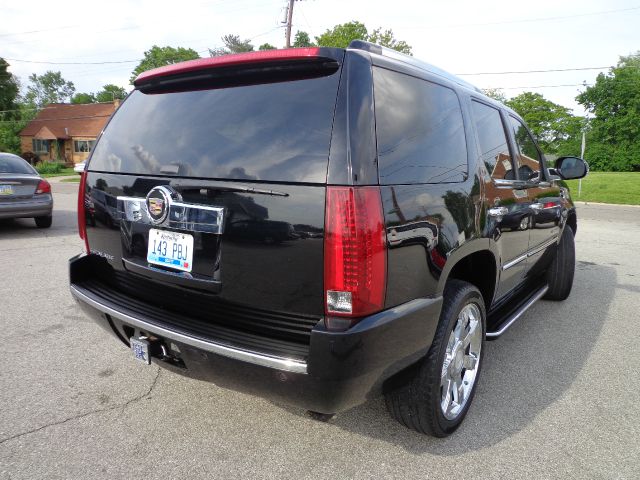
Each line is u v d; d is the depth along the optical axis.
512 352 3.73
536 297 4.05
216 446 2.45
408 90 2.24
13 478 2.17
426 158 2.24
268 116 2.03
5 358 3.40
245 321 2.07
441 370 2.35
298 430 2.60
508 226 3.11
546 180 4.17
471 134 2.75
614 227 11.56
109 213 2.54
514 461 2.37
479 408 2.88
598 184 26.53
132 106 2.63
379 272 1.85
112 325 2.50
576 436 2.59
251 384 1.99
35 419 2.65
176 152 2.24
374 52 2.16
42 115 56.66
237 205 1.98
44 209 8.66
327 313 1.84
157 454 2.37
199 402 2.87
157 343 2.28
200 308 2.22
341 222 1.78
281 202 1.88
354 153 1.82
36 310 4.41
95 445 2.43
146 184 2.31
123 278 2.60
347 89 1.90
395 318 1.92
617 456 2.42
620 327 4.32
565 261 4.82
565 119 58.81
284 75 2.09
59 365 3.31
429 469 2.30
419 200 2.10
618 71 54.69
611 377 3.31
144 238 2.36
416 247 2.06
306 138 1.89
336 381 1.80
